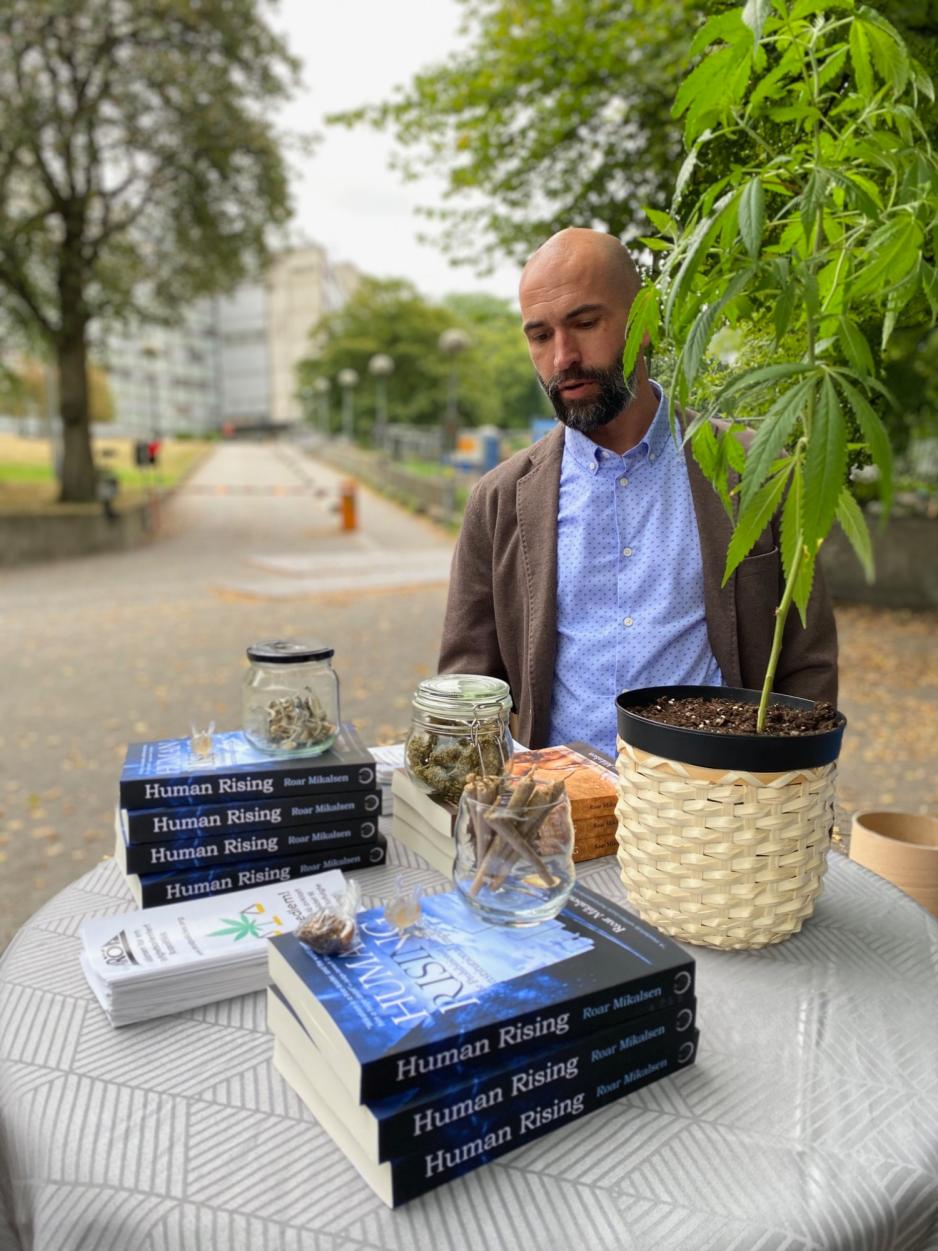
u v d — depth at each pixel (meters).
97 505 17.05
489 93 6.31
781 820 1.08
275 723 1.33
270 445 69.62
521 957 0.91
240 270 17.75
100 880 1.38
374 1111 0.74
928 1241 0.80
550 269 1.61
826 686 1.71
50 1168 0.80
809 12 0.96
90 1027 1.00
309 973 0.87
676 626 1.77
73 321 16.75
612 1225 0.74
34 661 7.53
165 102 15.01
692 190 1.77
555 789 1.01
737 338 1.98
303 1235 0.72
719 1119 0.86
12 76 14.33
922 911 1.30
